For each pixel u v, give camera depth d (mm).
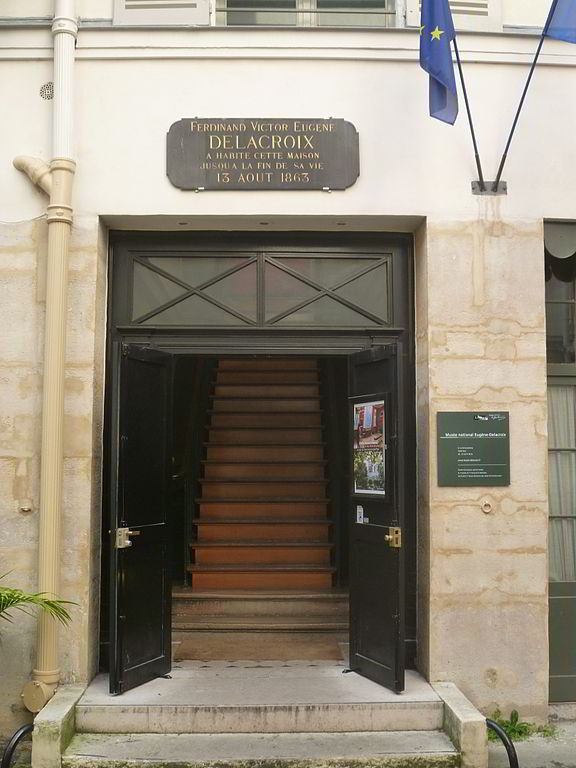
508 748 4305
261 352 5441
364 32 5230
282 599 6449
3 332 5070
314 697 4746
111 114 5184
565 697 5227
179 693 4812
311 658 5531
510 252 5207
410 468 5402
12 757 4637
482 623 5051
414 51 5238
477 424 5117
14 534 4988
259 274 5484
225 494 7586
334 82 5238
